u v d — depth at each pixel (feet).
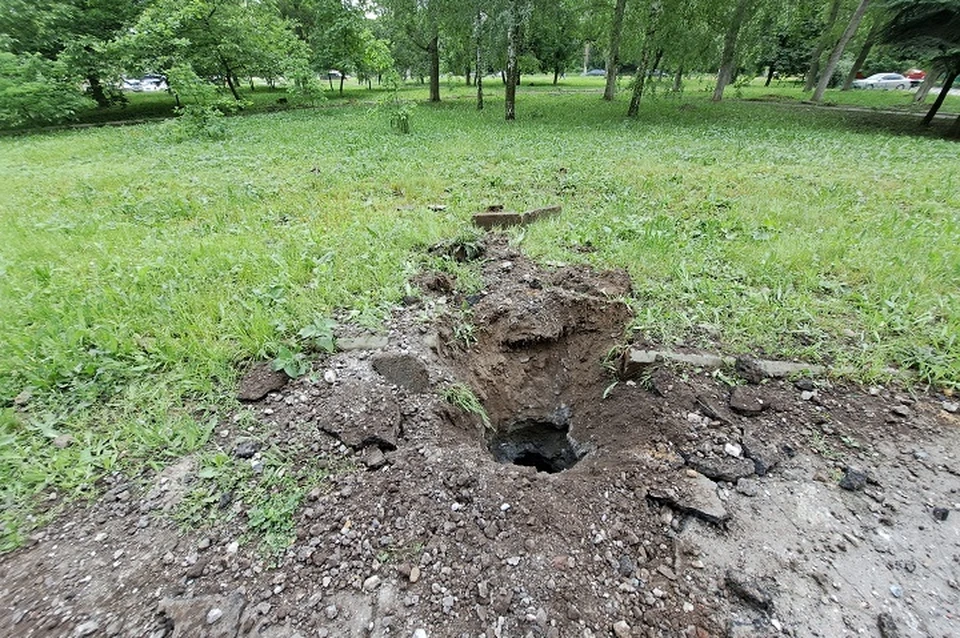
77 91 45.01
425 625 4.88
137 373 8.30
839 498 6.22
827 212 15.64
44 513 6.17
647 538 5.78
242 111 54.49
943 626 4.87
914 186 19.39
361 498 6.14
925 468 6.62
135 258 12.61
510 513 5.96
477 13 45.14
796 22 57.26
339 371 8.32
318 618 4.95
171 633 4.86
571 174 21.39
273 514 5.93
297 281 11.10
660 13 43.19
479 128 39.19
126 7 49.11
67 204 18.16
